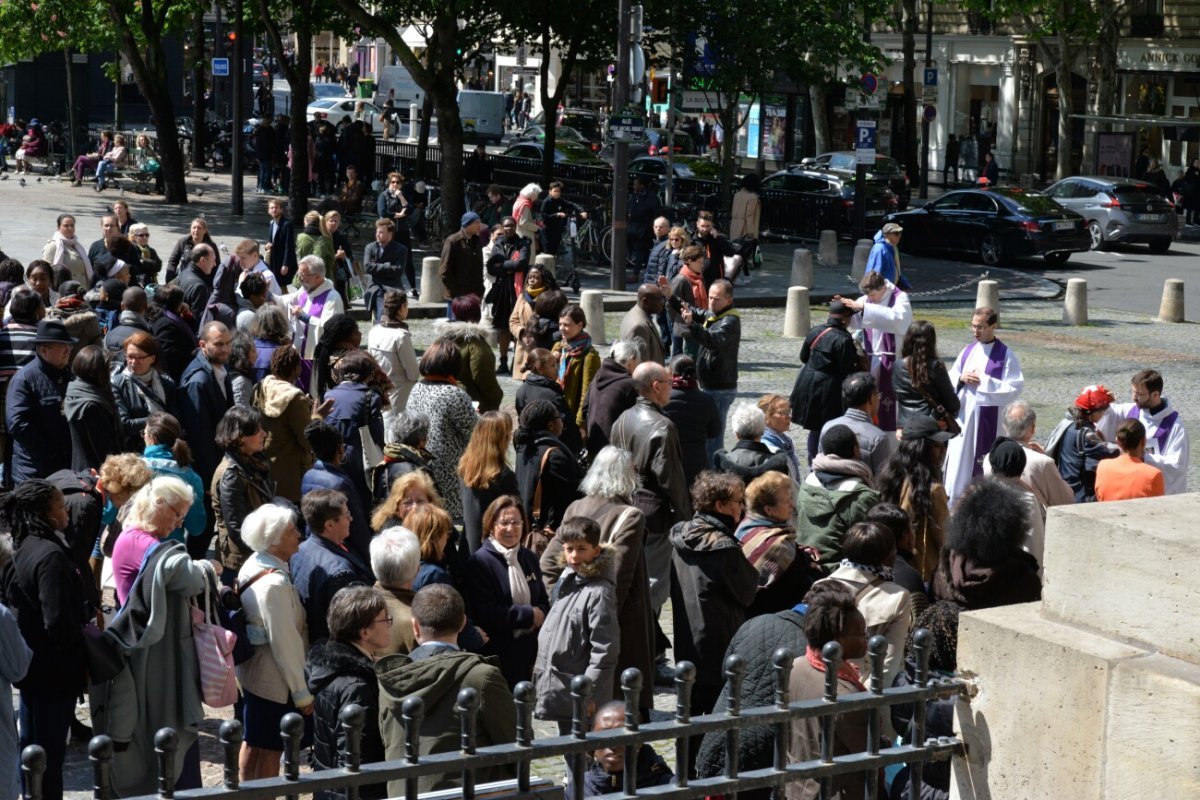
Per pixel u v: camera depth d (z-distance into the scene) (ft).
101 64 276.82
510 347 98.32
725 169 181.98
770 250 176.45
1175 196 240.32
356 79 445.78
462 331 61.98
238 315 69.72
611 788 31.45
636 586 39.22
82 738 42.24
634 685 21.09
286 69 172.86
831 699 22.50
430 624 31.12
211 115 295.69
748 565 38.96
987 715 23.12
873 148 161.17
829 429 45.03
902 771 28.04
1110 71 243.40
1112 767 21.26
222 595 36.63
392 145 214.90
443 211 158.30
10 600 33.94
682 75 172.45
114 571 35.09
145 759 34.65
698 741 39.42
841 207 182.09
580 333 62.49
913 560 38.91
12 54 216.74
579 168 197.16
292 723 19.06
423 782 29.86
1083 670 21.58
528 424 46.80
